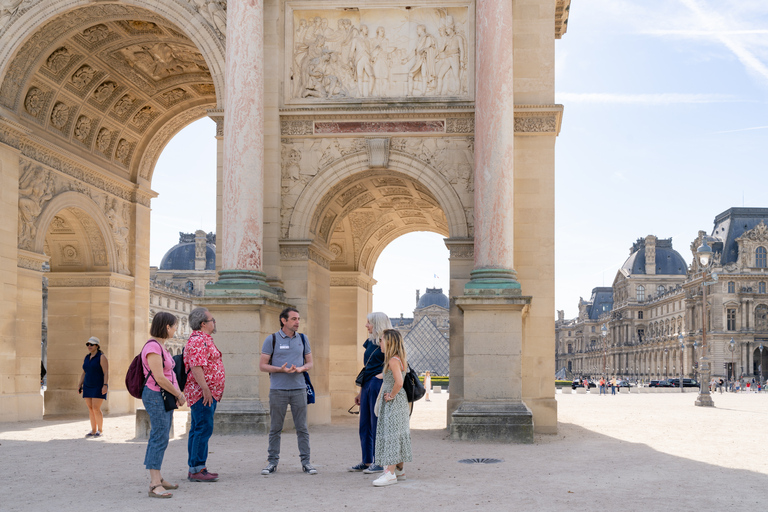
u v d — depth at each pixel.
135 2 26.52
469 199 24.55
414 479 13.87
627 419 31.44
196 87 35.44
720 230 182.75
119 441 20.80
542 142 24.41
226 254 23.23
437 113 24.80
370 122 25.12
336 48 25.53
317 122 25.25
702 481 13.95
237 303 22.23
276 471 14.79
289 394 14.48
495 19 22.98
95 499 11.80
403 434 13.37
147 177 37.75
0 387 27.25
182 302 146.12
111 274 34.28
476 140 23.16
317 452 18.05
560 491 12.71
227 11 23.94
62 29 28.16
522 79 24.69
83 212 32.94
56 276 34.38
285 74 25.38
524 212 24.22
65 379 33.88
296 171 25.19
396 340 13.41
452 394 23.89
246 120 23.39
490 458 17.14
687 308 188.62
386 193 30.36
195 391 13.59
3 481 13.59
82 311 34.22
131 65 32.44
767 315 168.75
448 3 25.12
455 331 24.03
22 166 29.22
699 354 178.38
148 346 12.16
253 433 21.91
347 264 35.72
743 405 48.38
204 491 12.53
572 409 40.59
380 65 25.34
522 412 21.02
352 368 35.34
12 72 27.98
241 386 22.28
